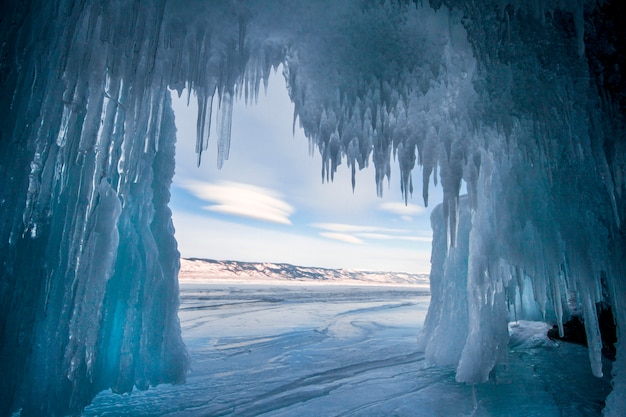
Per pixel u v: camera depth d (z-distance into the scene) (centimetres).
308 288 4525
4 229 294
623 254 357
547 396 460
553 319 999
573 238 401
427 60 468
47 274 324
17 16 303
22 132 304
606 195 375
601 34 374
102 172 362
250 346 784
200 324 1149
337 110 547
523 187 477
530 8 381
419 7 417
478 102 482
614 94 369
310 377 546
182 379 488
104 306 413
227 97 457
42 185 319
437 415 399
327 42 478
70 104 329
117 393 416
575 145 399
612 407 338
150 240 466
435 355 642
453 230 528
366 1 415
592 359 378
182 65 431
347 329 1065
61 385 328
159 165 506
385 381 530
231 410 405
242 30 413
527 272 496
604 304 694
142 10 354
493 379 534
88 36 331
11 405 290
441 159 550
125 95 374
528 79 418
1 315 290
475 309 550
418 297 3253
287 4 418
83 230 354
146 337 457
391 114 564
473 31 410
